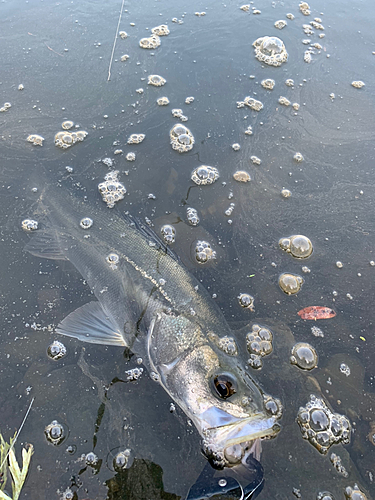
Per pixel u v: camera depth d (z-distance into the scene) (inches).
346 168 20.6
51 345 14.7
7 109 22.3
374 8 33.4
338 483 12.3
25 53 25.6
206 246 17.5
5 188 19.0
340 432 13.1
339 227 18.3
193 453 12.6
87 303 16.0
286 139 21.7
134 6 30.6
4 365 14.2
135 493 11.9
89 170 19.8
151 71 24.8
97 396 13.6
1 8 29.8
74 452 12.5
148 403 13.6
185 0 31.7
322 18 31.4
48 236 17.7
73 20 28.7
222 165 20.3
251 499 11.9
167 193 19.1
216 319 15.2
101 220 18.2
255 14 30.8
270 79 24.6
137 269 17.0
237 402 13.1
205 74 24.9
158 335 15.4
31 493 11.8
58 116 22.1
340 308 16.0
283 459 12.6
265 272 16.9
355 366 14.5
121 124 21.8
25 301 15.7
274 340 15.0
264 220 18.5
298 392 13.9
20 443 12.7
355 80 25.6
